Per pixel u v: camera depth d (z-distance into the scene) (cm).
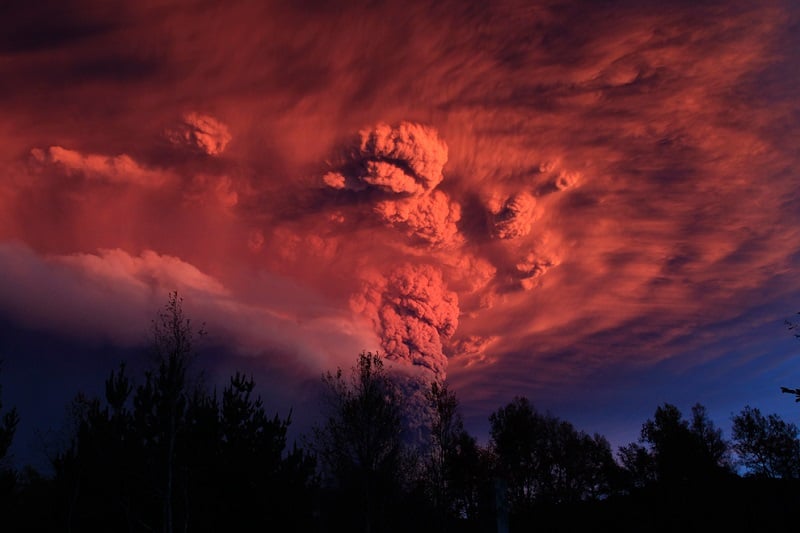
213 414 2633
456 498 2938
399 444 2667
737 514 2856
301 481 2636
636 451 3475
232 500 2511
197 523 2459
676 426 3238
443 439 2920
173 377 2302
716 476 3027
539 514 3394
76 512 2330
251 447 2709
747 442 3108
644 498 3309
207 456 2527
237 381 2941
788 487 2922
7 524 2348
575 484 3641
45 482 2619
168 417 2259
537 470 3591
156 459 2233
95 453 2305
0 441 2441
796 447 3014
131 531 2253
